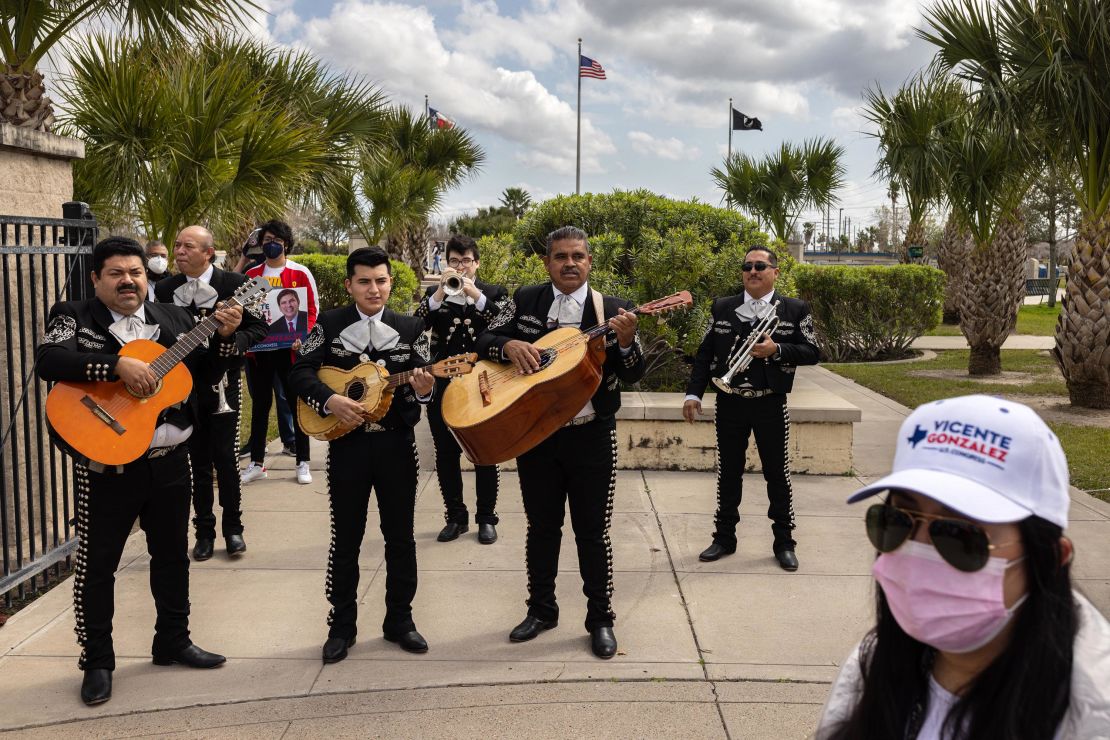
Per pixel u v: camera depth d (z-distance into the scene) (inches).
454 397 154.8
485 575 194.2
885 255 1902.1
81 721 132.4
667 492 260.8
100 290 142.9
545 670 147.3
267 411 273.0
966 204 494.0
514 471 285.9
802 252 979.3
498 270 323.3
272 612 173.8
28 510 186.9
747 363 192.9
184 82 311.7
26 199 203.5
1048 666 44.6
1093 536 215.6
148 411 140.3
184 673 147.9
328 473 153.0
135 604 178.9
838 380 503.8
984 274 511.5
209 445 202.5
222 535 213.5
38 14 233.5
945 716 49.4
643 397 299.3
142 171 306.8
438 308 214.4
